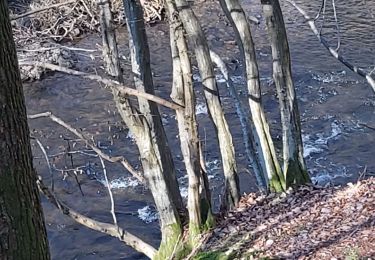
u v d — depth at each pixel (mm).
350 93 19719
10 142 3055
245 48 10500
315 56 22266
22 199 3137
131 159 16750
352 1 25859
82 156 16797
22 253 3154
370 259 8086
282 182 10773
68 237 13961
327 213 9664
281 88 10812
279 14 10641
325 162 16422
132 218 14477
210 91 10281
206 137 17594
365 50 22156
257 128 10750
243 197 10820
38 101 20266
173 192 10523
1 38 2975
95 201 15156
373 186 10273
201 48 10047
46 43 11859
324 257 8320
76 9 12930
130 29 9477
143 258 13234
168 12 9531
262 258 8695
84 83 21125
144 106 9688
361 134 17547
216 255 9148
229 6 10508
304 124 18234
